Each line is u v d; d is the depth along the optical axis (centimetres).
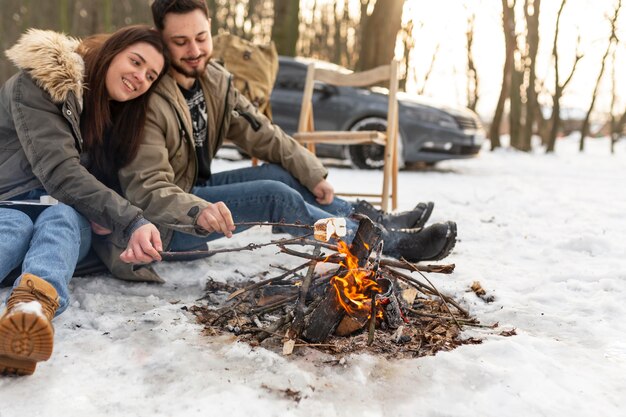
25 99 234
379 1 1069
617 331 234
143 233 220
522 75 1762
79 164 237
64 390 174
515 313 251
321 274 233
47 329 170
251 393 176
